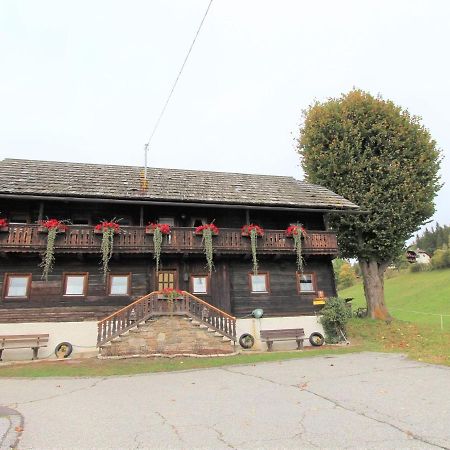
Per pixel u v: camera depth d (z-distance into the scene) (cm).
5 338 1623
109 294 1855
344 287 6838
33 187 1811
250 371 1223
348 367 1208
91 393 952
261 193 2223
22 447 564
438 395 787
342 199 2250
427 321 3019
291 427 626
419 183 2277
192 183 2227
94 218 1980
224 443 564
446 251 5822
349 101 2478
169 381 1102
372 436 570
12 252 1703
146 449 550
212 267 2014
